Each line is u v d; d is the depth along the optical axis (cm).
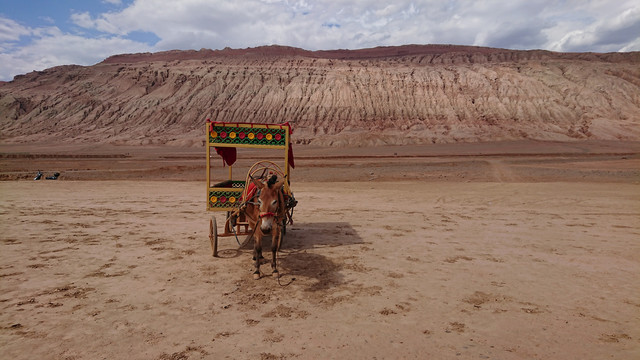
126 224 1160
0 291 602
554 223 1231
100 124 15438
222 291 616
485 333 476
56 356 412
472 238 1006
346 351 429
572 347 441
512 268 746
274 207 639
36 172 4153
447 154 7944
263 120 14975
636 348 438
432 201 1788
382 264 764
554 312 542
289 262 775
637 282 671
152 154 8412
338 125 14412
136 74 19362
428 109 15188
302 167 4709
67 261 768
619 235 1054
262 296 594
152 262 769
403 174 3712
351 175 3672
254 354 422
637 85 16012
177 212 1402
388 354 422
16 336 456
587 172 3562
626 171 3581
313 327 490
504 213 1434
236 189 833
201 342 450
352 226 1155
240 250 871
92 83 18938
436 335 469
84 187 2308
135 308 545
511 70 17162
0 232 1020
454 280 674
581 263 785
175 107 16075
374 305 561
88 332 470
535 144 10550
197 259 794
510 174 3597
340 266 750
